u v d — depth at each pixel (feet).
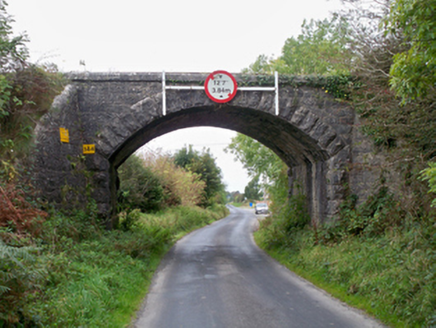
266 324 19.99
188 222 89.81
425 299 18.74
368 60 36.17
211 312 22.29
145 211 83.97
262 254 47.60
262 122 46.80
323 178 44.24
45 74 32.63
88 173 38.58
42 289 17.67
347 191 41.39
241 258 44.39
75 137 37.50
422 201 29.48
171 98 39.96
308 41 82.79
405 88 20.92
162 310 22.79
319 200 45.37
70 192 34.81
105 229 38.78
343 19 36.73
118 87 39.65
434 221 26.63
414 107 28.55
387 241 29.01
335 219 40.96
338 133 41.78
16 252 13.41
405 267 22.58
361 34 36.45
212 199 154.81
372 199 38.06
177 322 20.43
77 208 35.96
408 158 31.09
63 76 37.65
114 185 44.93
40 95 31.24
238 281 31.22
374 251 28.07
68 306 16.94
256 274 34.30
